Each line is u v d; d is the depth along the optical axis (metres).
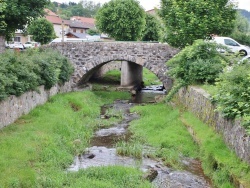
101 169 10.19
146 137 14.49
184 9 19.55
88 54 24.11
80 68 24.36
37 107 16.34
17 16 20.41
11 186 8.09
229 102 10.16
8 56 14.63
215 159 9.78
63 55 23.53
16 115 13.81
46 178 9.10
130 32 33.47
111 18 33.03
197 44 16.83
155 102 23.67
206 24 19.34
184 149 12.35
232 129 9.82
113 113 19.95
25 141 11.20
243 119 9.06
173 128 14.66
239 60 12.89
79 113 18.30
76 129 15.03
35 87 15.86
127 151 12.45
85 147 13.17
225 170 8.99
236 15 20.34
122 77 30.42
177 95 19.66
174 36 20.70
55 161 10.59
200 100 13.90
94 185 9.04
